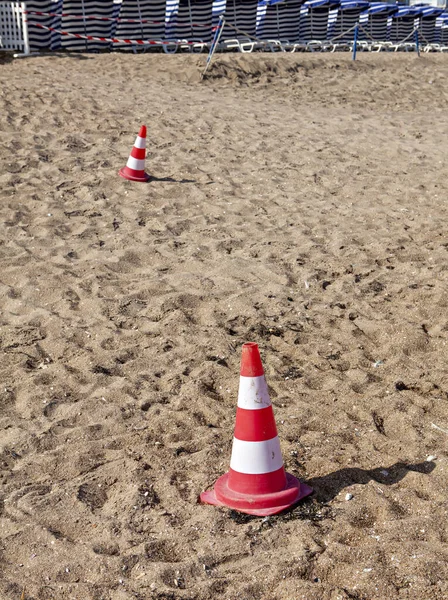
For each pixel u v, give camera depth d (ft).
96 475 11.47
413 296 18.67
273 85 50.62
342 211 25.62
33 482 11.39
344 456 11.90
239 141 34.04
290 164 31.22
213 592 8.96
